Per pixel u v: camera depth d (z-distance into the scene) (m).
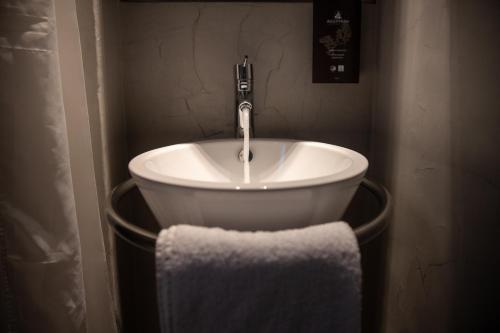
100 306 0.69
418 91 0.77
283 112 1.01
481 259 0.59
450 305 0.67
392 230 0.91
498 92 0.54
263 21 0.97
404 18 0.82
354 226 1.07
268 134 1.02
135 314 1.08
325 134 1.03
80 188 0.64
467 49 0.61
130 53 0.98
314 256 0.46
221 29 0.97
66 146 0.53
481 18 0.58
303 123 1.02
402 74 0.84
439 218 0.70
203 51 0.98
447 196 0.68
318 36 0.97
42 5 0.49
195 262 0.46
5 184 0.49
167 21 0.97
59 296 0.53
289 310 0.47
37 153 0.50
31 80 0.49
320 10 0.96
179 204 0.55
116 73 0.93
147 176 0.56
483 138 0.58
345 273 0.47
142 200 1.04
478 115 0.59
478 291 0.60
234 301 0.46
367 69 1.01
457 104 0.64
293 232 0.48
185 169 0.80
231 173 0.88
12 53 0.48
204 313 0.47
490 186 0.57
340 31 0.97
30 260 0.51
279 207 0.53
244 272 0.46
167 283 0.46
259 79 1.00
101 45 0.82
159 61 0.98
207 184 0.52
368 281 1.08
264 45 0.98
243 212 0.54
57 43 0.56
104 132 0.83
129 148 1.02
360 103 1.02
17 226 0.50
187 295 0.46
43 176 0.51
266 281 0.46
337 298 0.47
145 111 1.00
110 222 0.60
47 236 0.52
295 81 1.00
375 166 1.02
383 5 0.94
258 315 0.47
